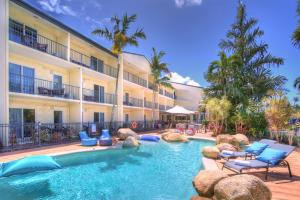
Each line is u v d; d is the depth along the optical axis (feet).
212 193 16.49
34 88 48.19
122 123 73.20
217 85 70.28
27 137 44.39
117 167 30.37
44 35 51.06
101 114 74.08
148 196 19.84
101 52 70.28
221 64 66.69
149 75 112.37
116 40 63.10
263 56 69.26
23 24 45.65
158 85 114.93
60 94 50.90
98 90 72.69
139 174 26.96
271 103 49.83
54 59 48.78
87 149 38.37
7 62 37.09
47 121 52.01
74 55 60.70
